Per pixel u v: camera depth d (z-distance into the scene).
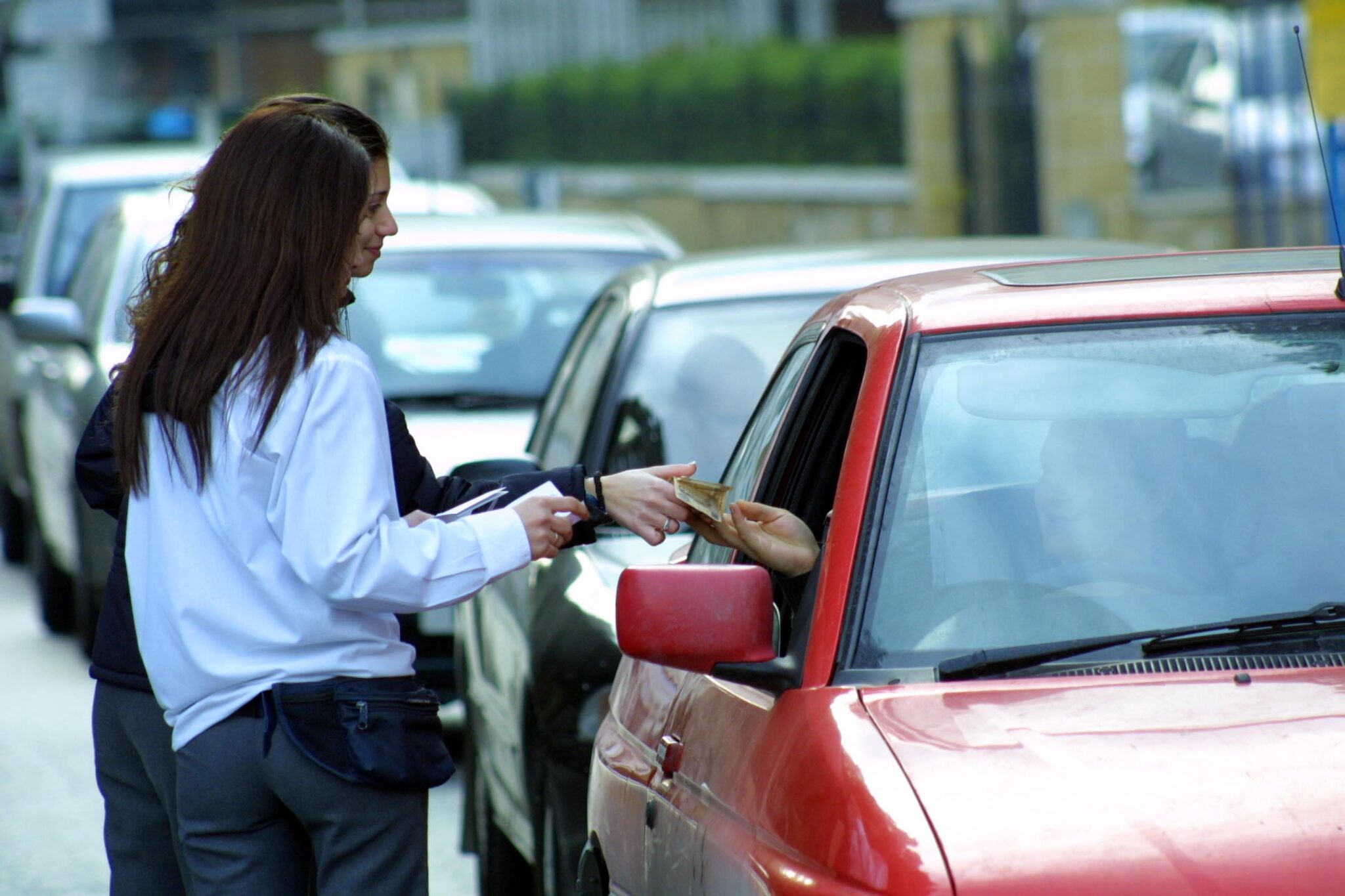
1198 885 6.96
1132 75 55.62
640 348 16.88
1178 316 9.43
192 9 118.81
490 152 85.69
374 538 8.95
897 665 8.44
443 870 19.45
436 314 24.83
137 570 9.41
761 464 10.68
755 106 70.19
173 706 9.32
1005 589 8.63
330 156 9.24
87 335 28.16
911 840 7.22
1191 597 8.63
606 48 91.06
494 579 9.24
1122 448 9.01
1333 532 8.82
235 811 9.29
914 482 8.88
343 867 9.33
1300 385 9.20
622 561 14.84
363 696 9.19
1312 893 6.94
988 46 55.44
